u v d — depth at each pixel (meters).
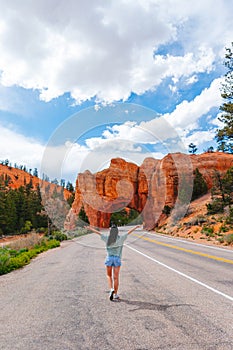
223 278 6.77
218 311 4.12
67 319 3.89
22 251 16.75
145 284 6.14
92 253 13.71
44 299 5.07
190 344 2.97
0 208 53.22
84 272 8.06
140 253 12.94
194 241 21.27
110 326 3.56
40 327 3.60
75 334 3.32
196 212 34.38
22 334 3.38
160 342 3.03
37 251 15.84
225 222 25.80
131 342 3.04
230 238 18.33
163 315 3.96
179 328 3.44
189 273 7.53
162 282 6.33
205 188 40.94
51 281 6.85
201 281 6.40
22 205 58.59
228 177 32.72
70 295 5.31
